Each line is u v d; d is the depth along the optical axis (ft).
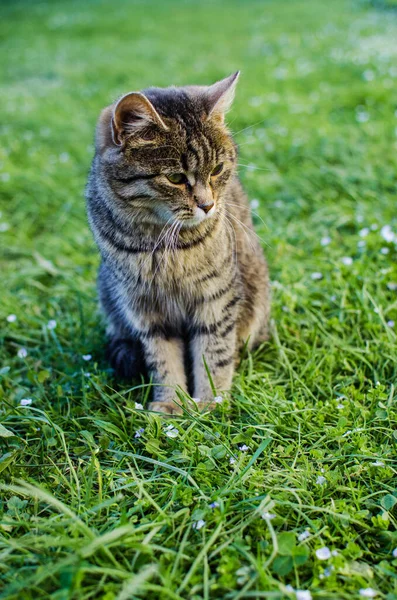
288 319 2.85
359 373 2.58
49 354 2.80
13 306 3.06
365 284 2.84
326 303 2.88
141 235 2.46
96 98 5.54
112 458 2.33
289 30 7.89
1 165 4.20
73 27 9.36
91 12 10.75
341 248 3.23
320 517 2.13
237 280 2.63
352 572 1.98
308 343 2.77
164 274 2.51
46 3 11.99
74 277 3.27
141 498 2.18
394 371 2.57
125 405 2.58
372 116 4.38
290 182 3.75
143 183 2.35
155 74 6.09
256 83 5.40
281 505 2.14
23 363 2.80
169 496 2.19
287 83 5.33
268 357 2.76
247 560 2.02
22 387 2.59
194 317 2.61
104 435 2.38
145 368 2.69
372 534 2.09
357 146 3.96
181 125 2.35
